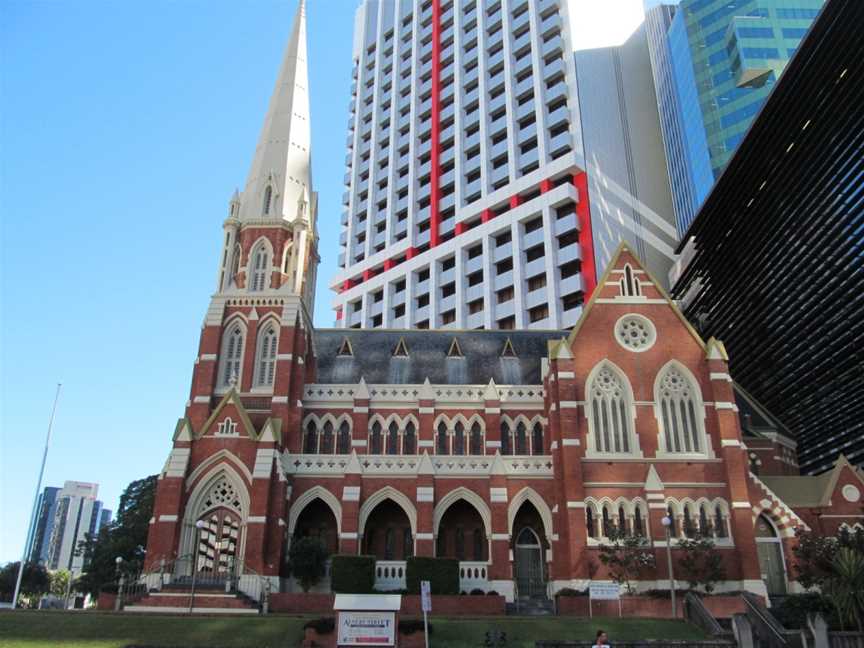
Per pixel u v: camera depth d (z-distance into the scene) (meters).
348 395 58.09
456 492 52.56
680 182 116.50
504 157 119.81
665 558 47.22
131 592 46.97
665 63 126.44
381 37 157.38
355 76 162.75
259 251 62.38
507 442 56.72
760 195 70.06
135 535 72.94
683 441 50.88
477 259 115.44
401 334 65.94
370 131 152.12
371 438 57.09
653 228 113.50
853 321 57.72
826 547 41.06
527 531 54.09
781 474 63.25
